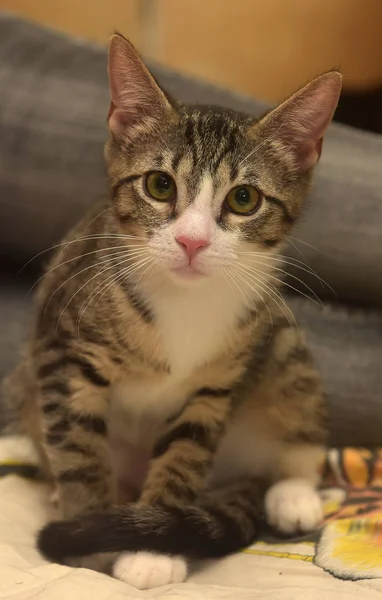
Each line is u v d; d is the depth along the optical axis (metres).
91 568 0.40
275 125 0.45
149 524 0.41
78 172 0.58
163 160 0.43
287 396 0.49
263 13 0.72
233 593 0.38
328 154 0.59
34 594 0.36
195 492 0.46
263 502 0.47
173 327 0.44
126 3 0.73
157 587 0.39
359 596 0.37
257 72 0.74
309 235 0.57
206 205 0.43
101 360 0.44
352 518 0.45
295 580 0.39
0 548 0.41
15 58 0.59
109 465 0.46
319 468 0.50
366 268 0.57
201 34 0.74
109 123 0.45
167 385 0.46
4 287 0.60
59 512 0.44
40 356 0.46
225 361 0.46
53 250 0.58
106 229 0.46
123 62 0.44
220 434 0.47
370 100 0.74
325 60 0.72
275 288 0.48
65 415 0.44
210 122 0.44
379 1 0.71
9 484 0.47
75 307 0.44
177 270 0.43
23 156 0.58
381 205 0.57
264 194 0.44
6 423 0.55
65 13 0.73
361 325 0.59
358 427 0.57
